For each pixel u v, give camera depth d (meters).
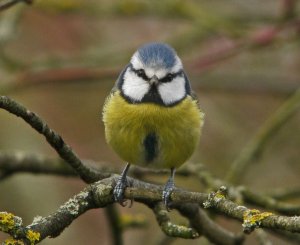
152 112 8.52
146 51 9.02
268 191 10.40
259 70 14.02
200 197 6.31
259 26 12.86
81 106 13.43
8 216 5.86
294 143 13.53
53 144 6.97
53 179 12.26
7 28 12.30
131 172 10.12
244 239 8.61
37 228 6.14
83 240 12.02
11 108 6.41
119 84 9.02
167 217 7.32
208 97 13.88
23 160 9.88
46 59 12.50
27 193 11.93
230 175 10.73
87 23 13.67
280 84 13.33
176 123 8.58
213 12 13.16
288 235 8.98
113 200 6.89
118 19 13.55
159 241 10.23
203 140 13.48
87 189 6.82
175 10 12.70
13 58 13.11
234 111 13.90
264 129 11.11
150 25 13.82
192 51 12.85
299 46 13.16
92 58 12.62
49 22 13.55
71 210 6.52
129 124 8.58
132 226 9.75
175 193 6.50
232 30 12.34
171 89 8.70
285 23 12.12
